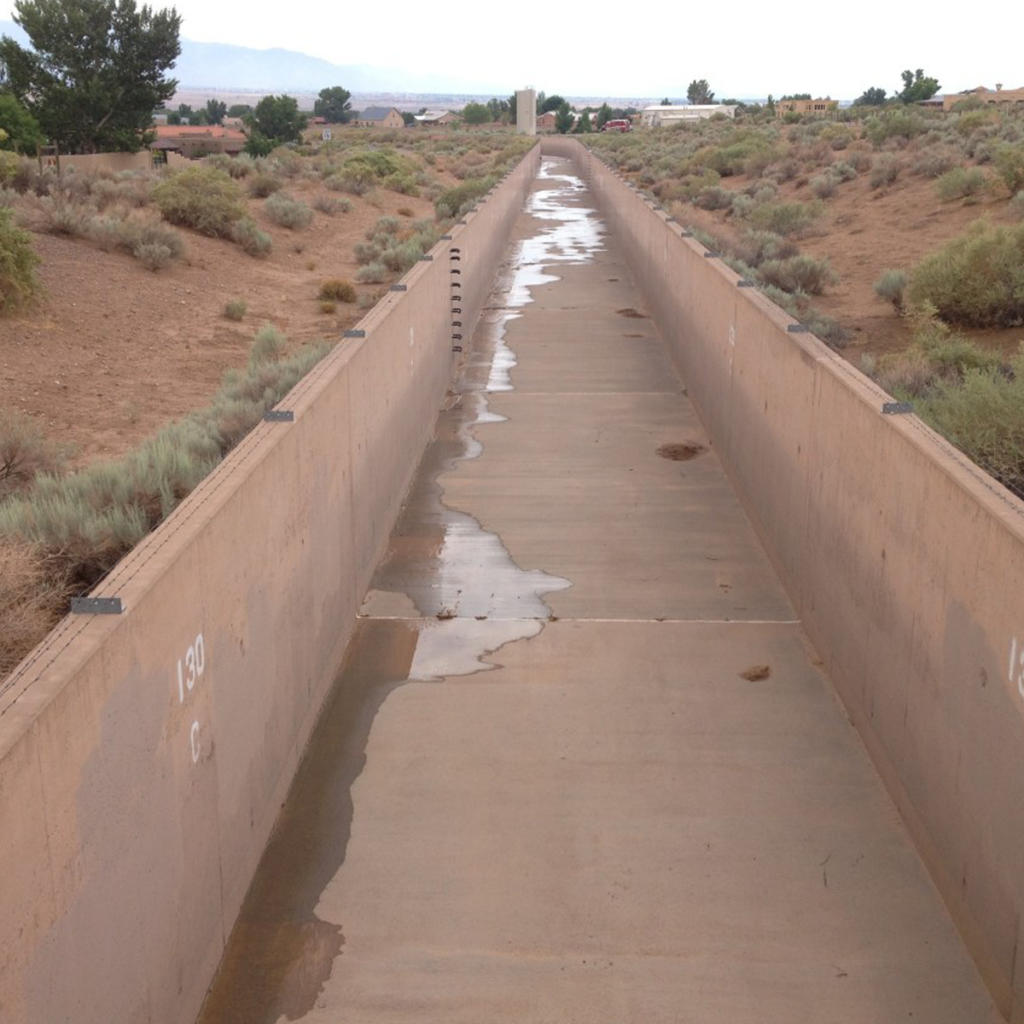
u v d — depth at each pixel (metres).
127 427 13.17
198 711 4.33
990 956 4.36
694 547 9.34
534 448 12.18
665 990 4.40
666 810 5.63
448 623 7.90
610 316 19.98
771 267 22.98
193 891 4.26
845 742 6.29
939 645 5.01
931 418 9.67
